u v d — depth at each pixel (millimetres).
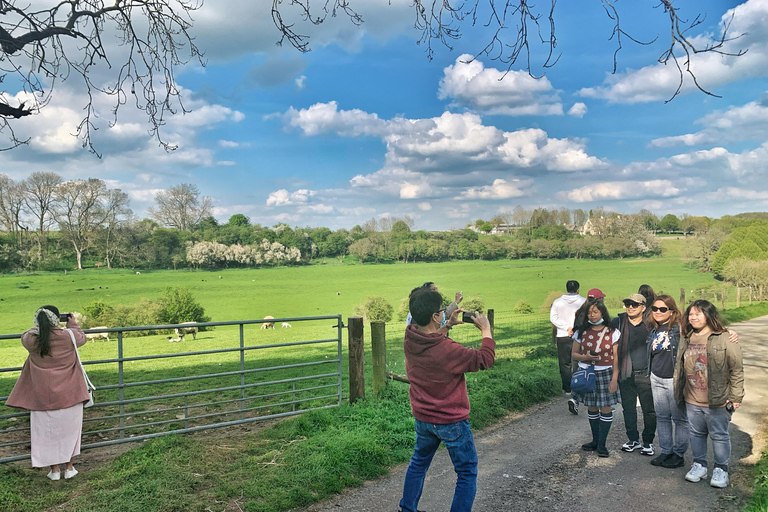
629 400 5348
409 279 104688
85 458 5039
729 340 4305
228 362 13062
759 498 3885
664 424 4918
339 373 6805
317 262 141750
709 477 4605
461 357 3354
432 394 3461
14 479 4328
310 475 4473
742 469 4738
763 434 5742
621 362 5199
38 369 4316
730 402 4277
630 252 135125
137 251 117000
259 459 4871
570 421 6570
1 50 5074
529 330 16578
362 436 5324
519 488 4414
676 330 4863
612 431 6145
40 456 4250
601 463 5023
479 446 5602
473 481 3412
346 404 6531
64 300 72625
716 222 100312
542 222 174250
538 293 79875
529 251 145500
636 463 5016
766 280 39062
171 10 6000
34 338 4305
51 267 104938
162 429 6156
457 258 148875
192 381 10047
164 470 4465
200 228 144375
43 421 4289
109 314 45906
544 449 5473
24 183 99062
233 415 6824
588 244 140250
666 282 83812
